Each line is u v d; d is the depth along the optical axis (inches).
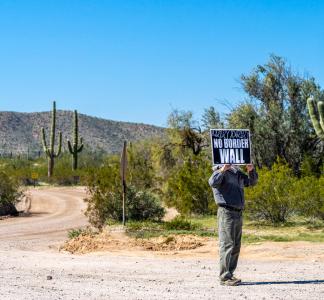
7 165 3383.4
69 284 372.2
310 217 1008.2
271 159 1422.2
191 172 1248.2
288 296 322.3
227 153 363.3
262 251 597.3
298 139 1413.6
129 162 1594.5
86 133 7839.6
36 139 7711.6
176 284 369.7
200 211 1222.9
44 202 1911.9
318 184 972.6
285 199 971.9
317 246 625.3
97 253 640.4
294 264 482.0
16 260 533.6
